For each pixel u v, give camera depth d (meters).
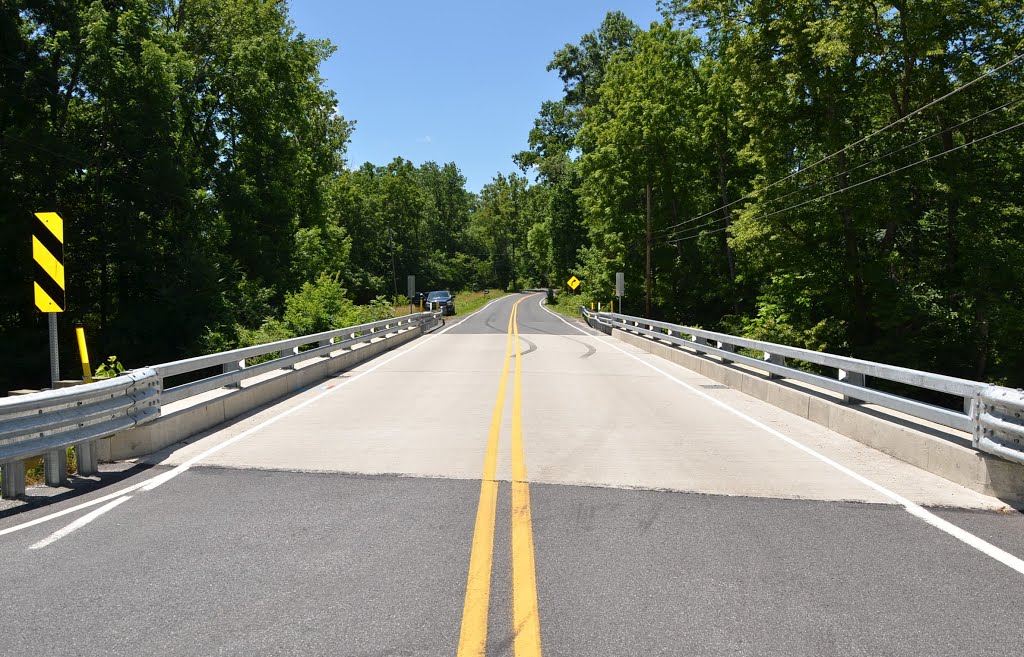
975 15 22.17
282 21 38.75
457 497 5.76
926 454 6.73
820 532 4.91
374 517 5.21
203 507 5.46
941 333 24.70
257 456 7.23
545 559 4.37
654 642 3.31
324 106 47.62
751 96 26.91
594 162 45.59
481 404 11.15
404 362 18.64
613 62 47.00
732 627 3.47
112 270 29.78
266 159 38.44
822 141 25.91
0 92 24.55
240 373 10.15
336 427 8.98
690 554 4.47
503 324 40.59
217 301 29.25
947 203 24.53
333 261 48.44
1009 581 4.07
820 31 23.62
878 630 3.45
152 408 7.44
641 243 46.50
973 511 5.43
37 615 3.60
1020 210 23.55
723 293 42.81
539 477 6.43
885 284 24.50
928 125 23.58
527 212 118.75
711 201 44.69
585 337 29.80
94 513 5.30
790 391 10.39
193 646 3.27
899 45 23.12
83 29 25.50
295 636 3.36
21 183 23.86
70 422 6.02
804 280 27.45
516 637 3.35
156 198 28.28
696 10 30.33
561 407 10.87
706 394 12.47
